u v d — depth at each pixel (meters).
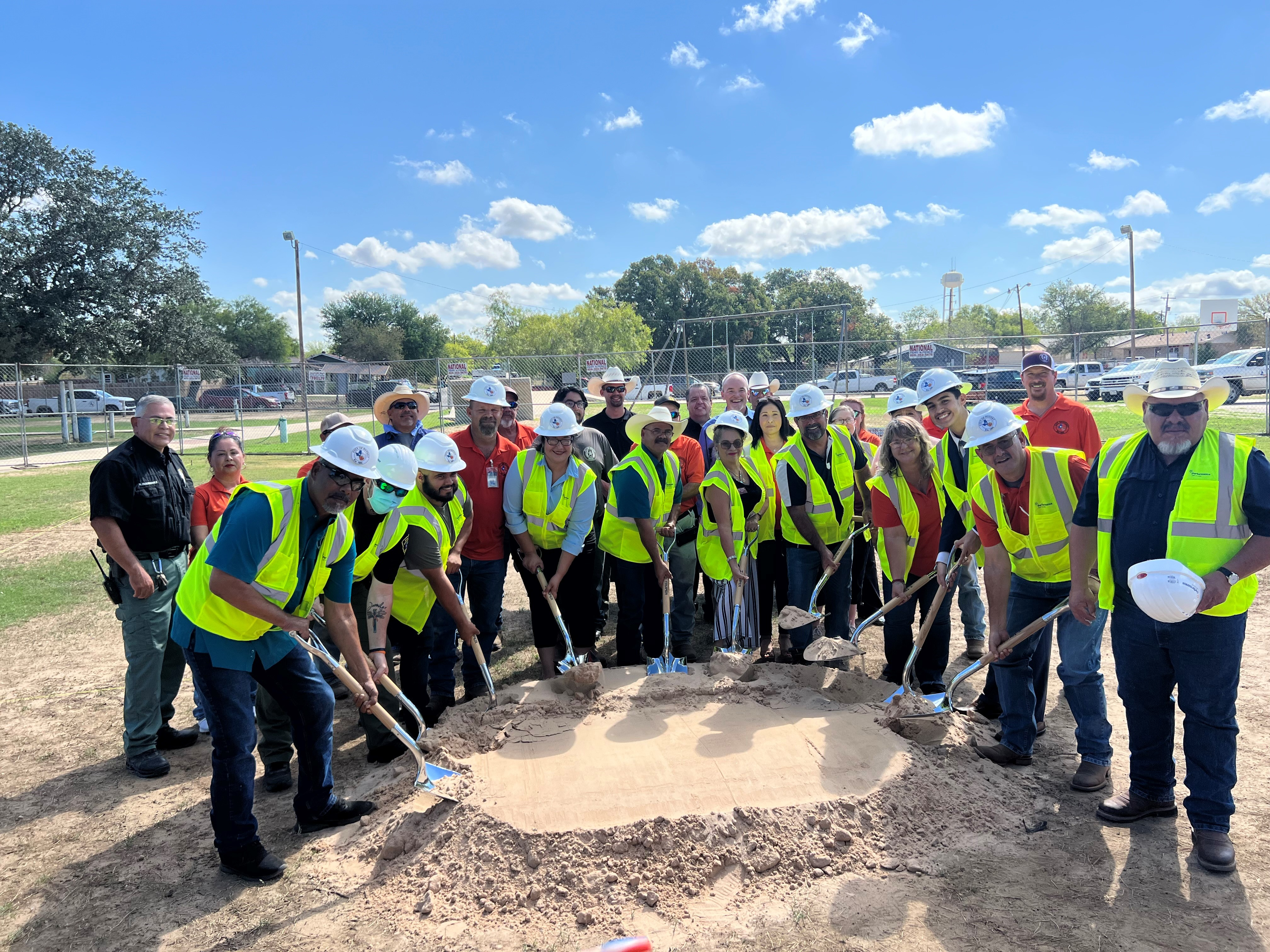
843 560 5.29
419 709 4.51
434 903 3.06
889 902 2.95
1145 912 2.83
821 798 3.42
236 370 31.14
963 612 5.84
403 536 4.12
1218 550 3.04
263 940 2.94
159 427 4.32
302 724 3.55
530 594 5.23
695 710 4.33
